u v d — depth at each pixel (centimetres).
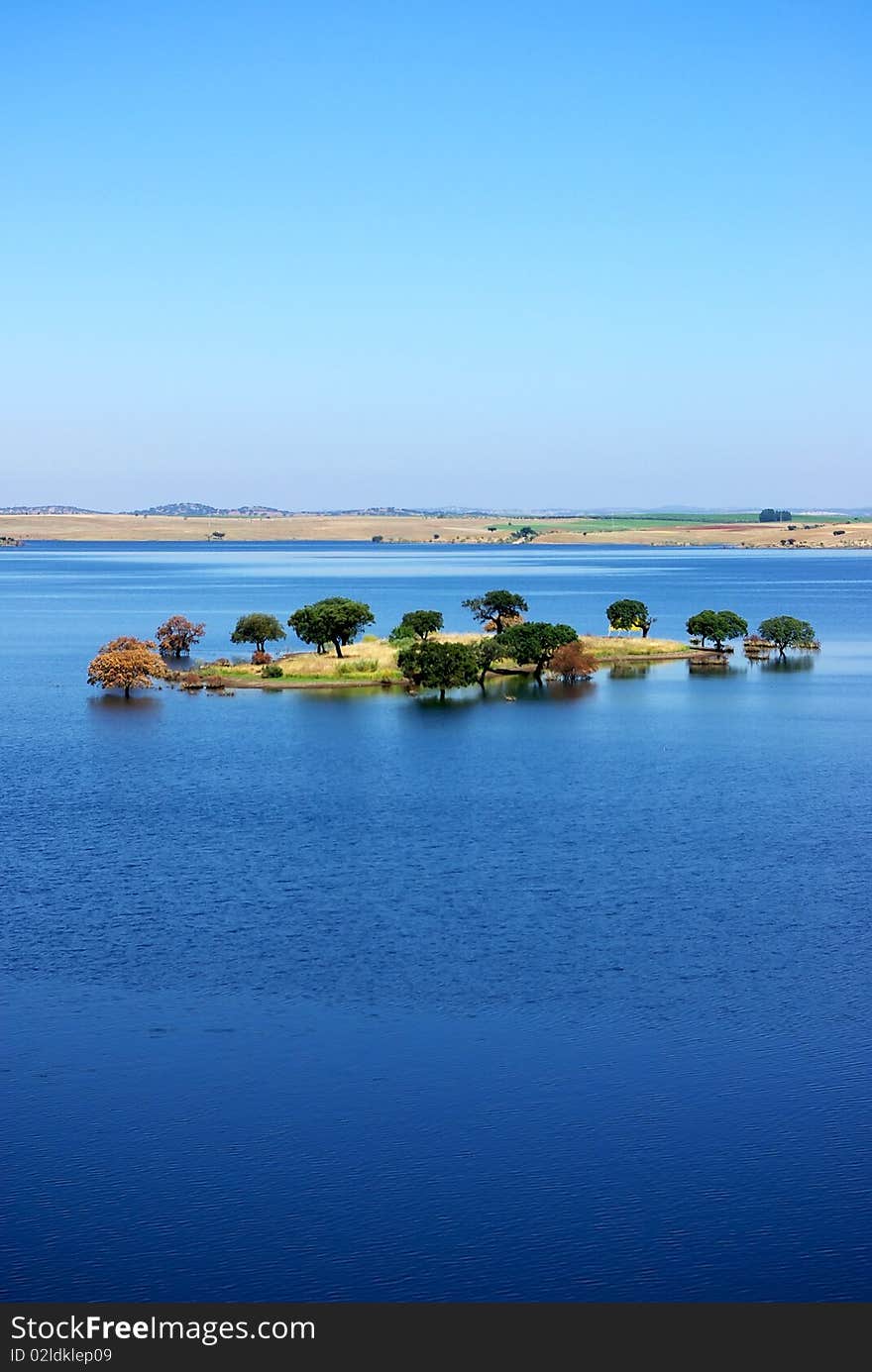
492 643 15700
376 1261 3553
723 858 7425
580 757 10706
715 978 5488
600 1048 4788
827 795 9175
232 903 6538
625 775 9919
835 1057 4709
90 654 19825
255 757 10706
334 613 16450
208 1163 3994
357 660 16262
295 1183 3888
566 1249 3591
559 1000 5250
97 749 11125
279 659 16812
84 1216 3738
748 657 18762
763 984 5428
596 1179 3897
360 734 11850
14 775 9969
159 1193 3850
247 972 5562
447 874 7094
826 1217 3716
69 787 9500
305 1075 4575
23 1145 4100
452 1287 3466
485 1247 3600
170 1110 4316
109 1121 4247
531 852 7562
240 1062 4675
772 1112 4294
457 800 8994
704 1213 3738
